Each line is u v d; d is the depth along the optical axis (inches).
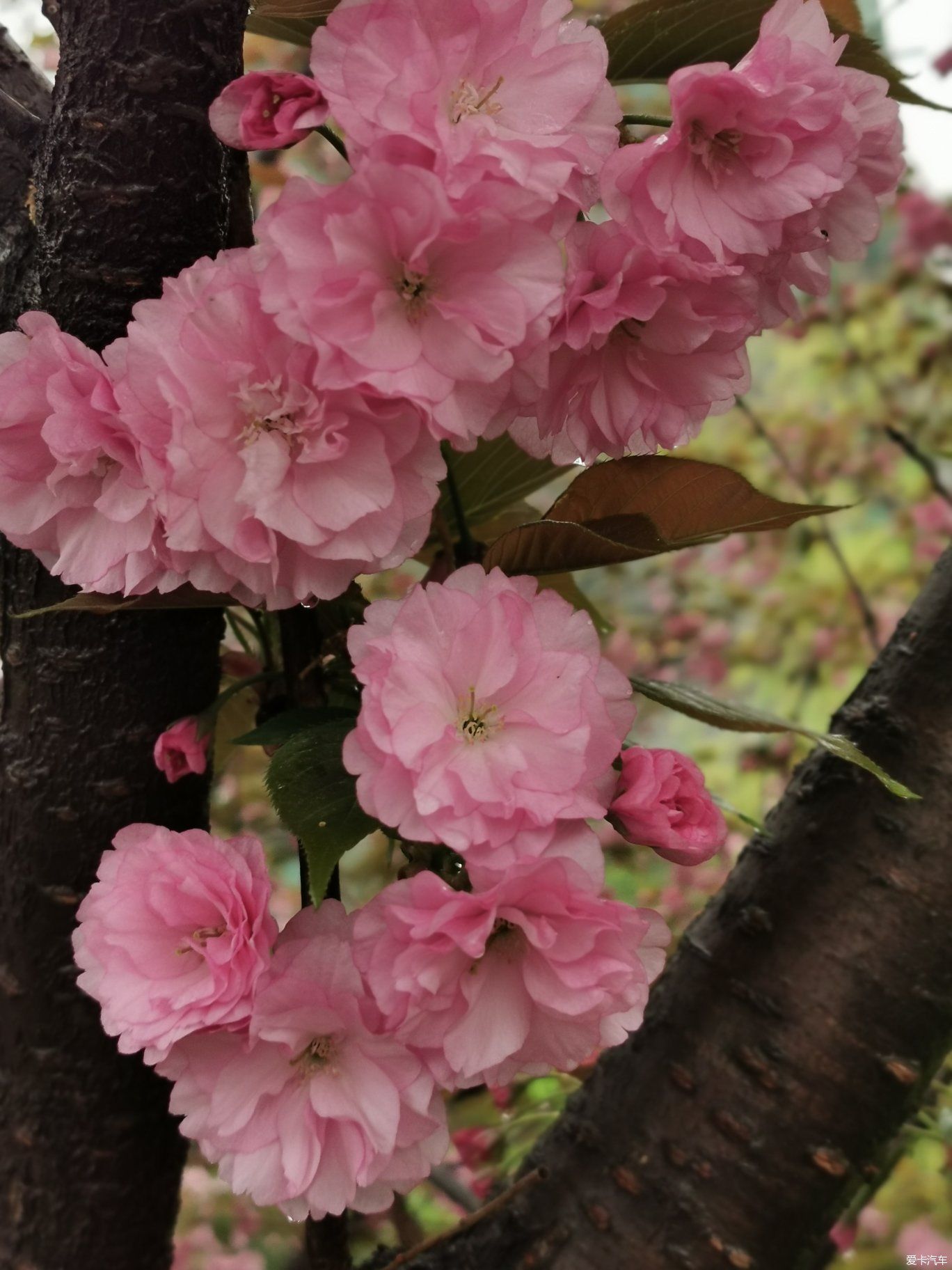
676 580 47.4
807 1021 11.1
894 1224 29.6
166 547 9.0
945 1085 16.3
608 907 8.3
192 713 11.9
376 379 8.1
